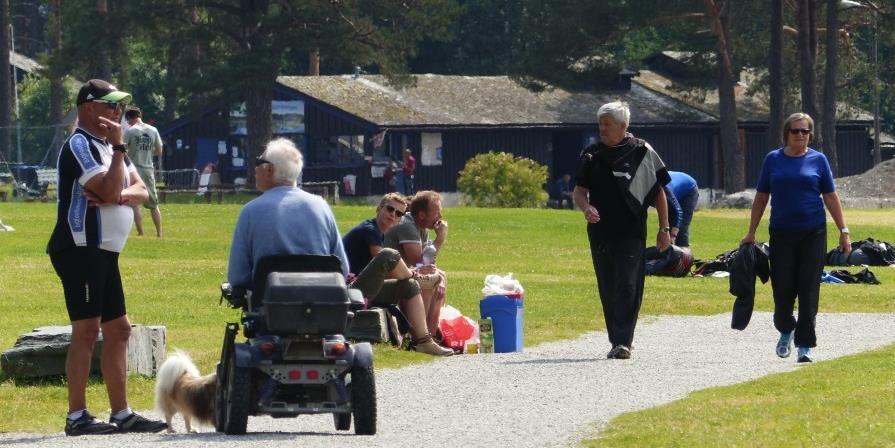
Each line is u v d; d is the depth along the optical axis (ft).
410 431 104.32
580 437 98.89
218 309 198.59
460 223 392.88
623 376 136.77
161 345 143.64
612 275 152.66
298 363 100.68
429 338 157.99
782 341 148.66
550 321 197.06
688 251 280.92
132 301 206.28
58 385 135.54
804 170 145.38
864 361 141.28
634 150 151.84
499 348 165.78
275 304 98.48
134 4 595.88
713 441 91.40
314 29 622.13
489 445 95.71
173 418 118.42
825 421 97.71
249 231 104.99
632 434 96.48
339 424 108.88
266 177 107.34
